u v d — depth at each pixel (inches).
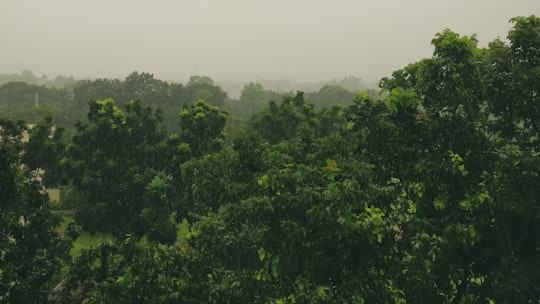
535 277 312.2
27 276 501.4
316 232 294.7
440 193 355.3
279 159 379.9
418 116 351.6
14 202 506.9
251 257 429.7
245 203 307.0
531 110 363.9
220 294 322.0
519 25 364.8
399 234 338.6
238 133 377.7
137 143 839.1
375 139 369.4
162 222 730.2
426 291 307.6
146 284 327.6
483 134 362.9
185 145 787.4
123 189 769.6
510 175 319.9
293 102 988.6
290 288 296.2
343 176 337.4
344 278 299.7
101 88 3088.1
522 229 343.0
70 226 609.3
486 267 358.9
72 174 775.7
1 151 450.6
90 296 355.9
